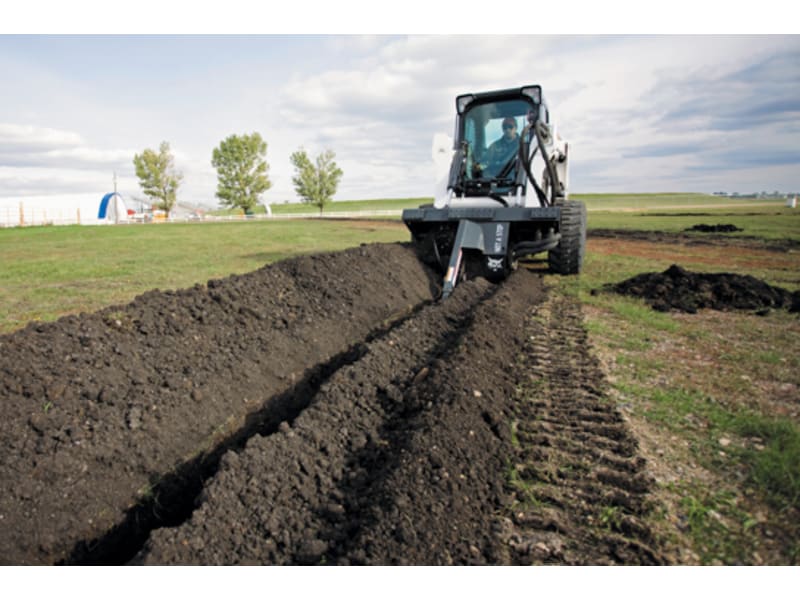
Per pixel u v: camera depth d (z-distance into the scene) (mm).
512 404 3645
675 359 4699
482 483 2686
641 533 2350
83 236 20844
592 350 4945
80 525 2682
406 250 8211
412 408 3389
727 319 6223
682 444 3123
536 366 4477
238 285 5234
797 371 4352
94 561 2682
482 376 3791
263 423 4016
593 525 2426
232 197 53500
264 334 4738
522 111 7910
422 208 8125
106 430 3088
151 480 3094
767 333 5562
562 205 8586
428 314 5387
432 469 2645
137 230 25281
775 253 13258
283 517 2484
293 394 4445
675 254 13031
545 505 2580
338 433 3150
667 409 3605
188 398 3609
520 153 7531
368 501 2541
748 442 3137
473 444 2951
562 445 3115
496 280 7848
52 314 6559
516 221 7215
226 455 2672
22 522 2531
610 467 2885
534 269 10023
